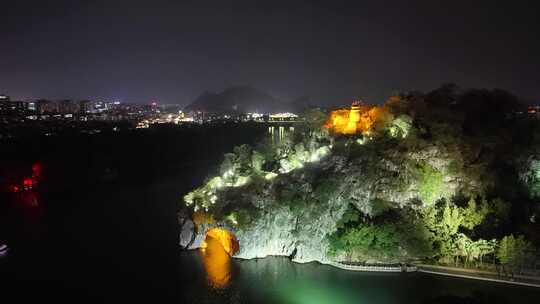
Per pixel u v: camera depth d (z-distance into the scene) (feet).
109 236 474.49
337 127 469.16
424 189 361.51
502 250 310.04
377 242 345.72
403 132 399.03
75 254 426.51
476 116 440.04
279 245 386.11
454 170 369.91
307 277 340.59
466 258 331.57
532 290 294.46
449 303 210.59
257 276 348.18
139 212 575.79
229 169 447.01
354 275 335.88
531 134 415.44
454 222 338.95
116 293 339.57
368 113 455.63
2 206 631.97
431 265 334.24
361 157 385.91
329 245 360.28
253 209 392.68
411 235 341.41
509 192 375.66
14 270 393.29
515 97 480.23
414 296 299.79
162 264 384.27
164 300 323.16
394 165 373.20
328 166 396.98
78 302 330.34
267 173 427.33
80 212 587.27
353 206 371.15
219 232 417.28
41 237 482.69
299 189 389.19
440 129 389.80
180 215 433.07
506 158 397.39
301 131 499.10
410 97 462.60
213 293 326.65
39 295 344.28
